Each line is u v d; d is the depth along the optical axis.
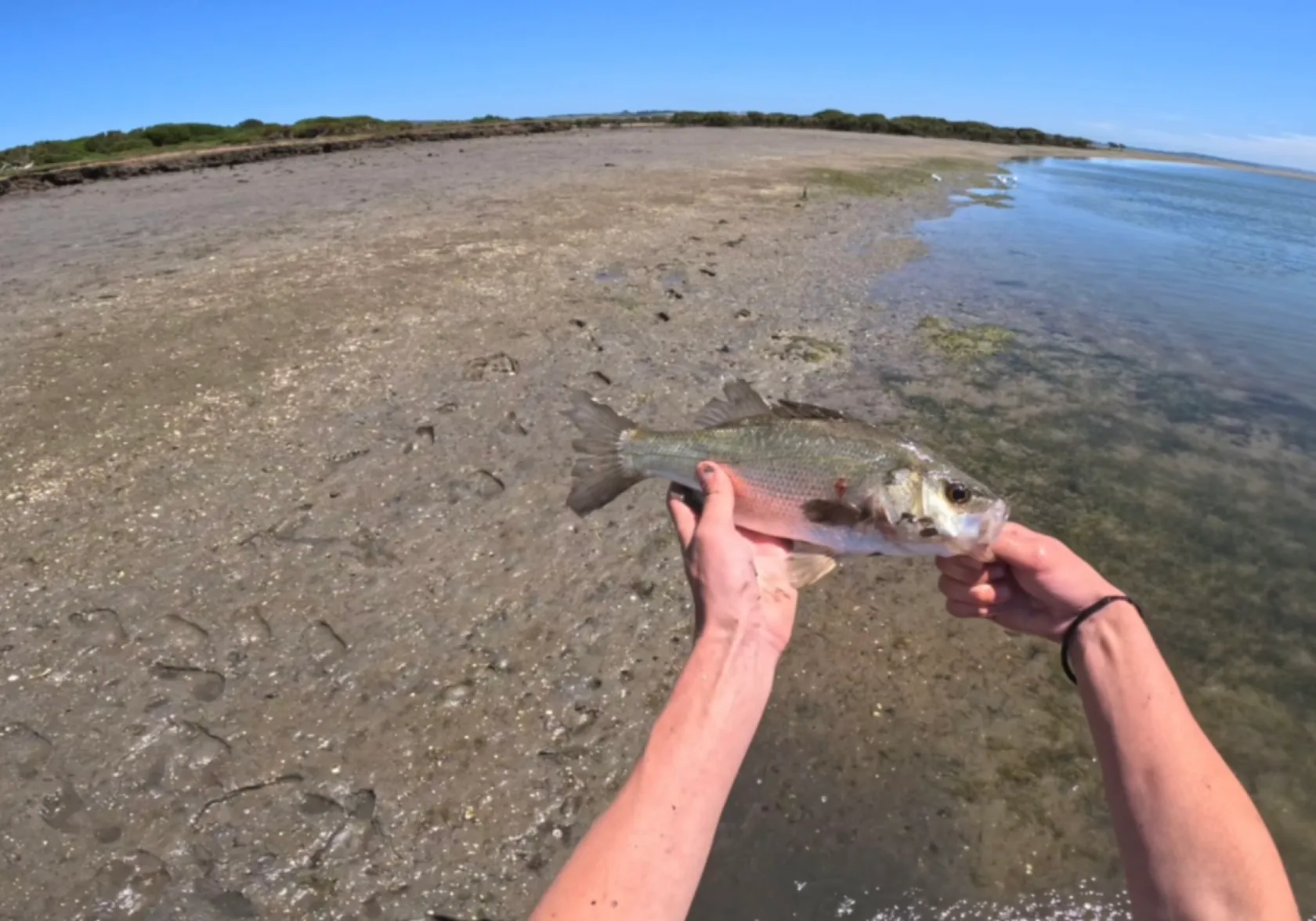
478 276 1.98
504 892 0.69
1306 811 0.77
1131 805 0.38
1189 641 0.98
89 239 2.36
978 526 0.50
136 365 1.45
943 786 0.79
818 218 3.08
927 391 1.60
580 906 0.33
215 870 0.69
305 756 0.79
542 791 0.77
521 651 0.91
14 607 0.94
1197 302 2.39
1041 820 0.76
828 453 0.64
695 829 0.36
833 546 0.63
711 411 0.75
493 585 1.00
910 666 0.92
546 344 1.63
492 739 0.81
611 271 2.12
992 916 0.69
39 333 1.57
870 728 0.84
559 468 1.22
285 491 1.15
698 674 0.41
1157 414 1.56
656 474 0.74
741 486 0.68
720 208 3.08
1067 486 1.29
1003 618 0.49
